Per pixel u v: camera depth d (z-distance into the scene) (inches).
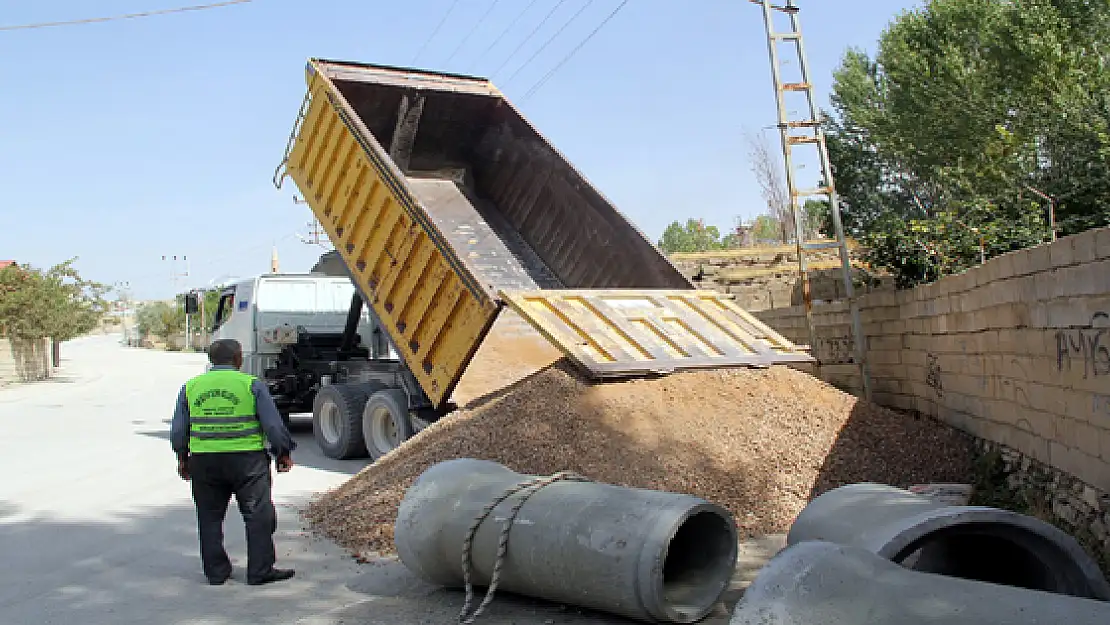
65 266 1386.6
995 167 521.7
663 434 269.4
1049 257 219.5
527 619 179.8
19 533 280.4
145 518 301.0
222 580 217.9
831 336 438.6
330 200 418.9
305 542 256.5
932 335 334.3
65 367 1708.9
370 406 410.6
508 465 258.5
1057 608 104.3
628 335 317.1
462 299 330.3
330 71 433.7
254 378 223.8
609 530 165.9
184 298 654.5
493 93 480.7
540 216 464.1
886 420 308.5
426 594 201.0
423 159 489.7
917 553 179.2
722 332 354.6
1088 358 197.3
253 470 218.4
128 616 194.4
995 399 269.6
